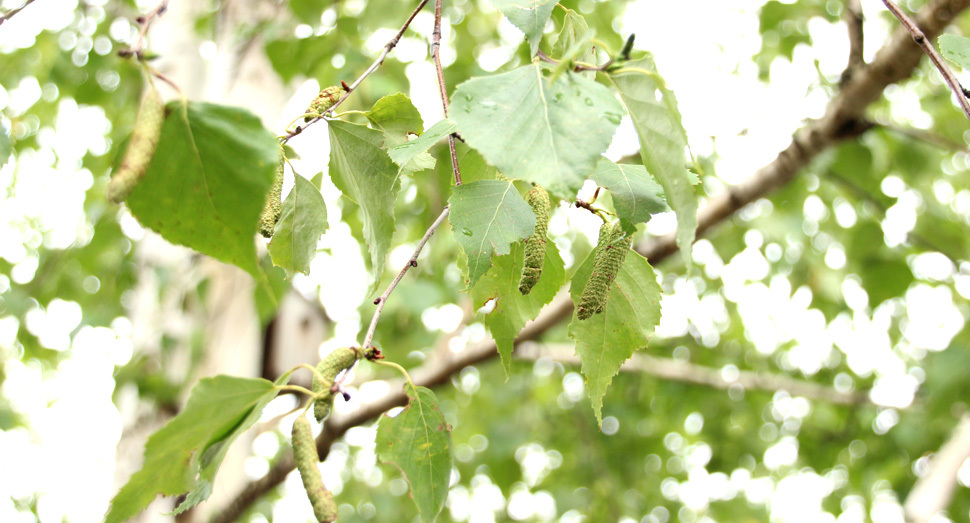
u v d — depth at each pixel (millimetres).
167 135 1149
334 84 3619
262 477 3834
